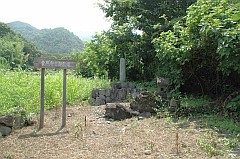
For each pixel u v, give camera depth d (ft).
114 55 37.83
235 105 19.04
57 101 24.68
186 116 20.24
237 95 21.07
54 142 14.79
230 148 13.16
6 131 16.46
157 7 34.99
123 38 35.04
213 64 22.90
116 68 38.52
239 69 18.86
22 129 17.63
